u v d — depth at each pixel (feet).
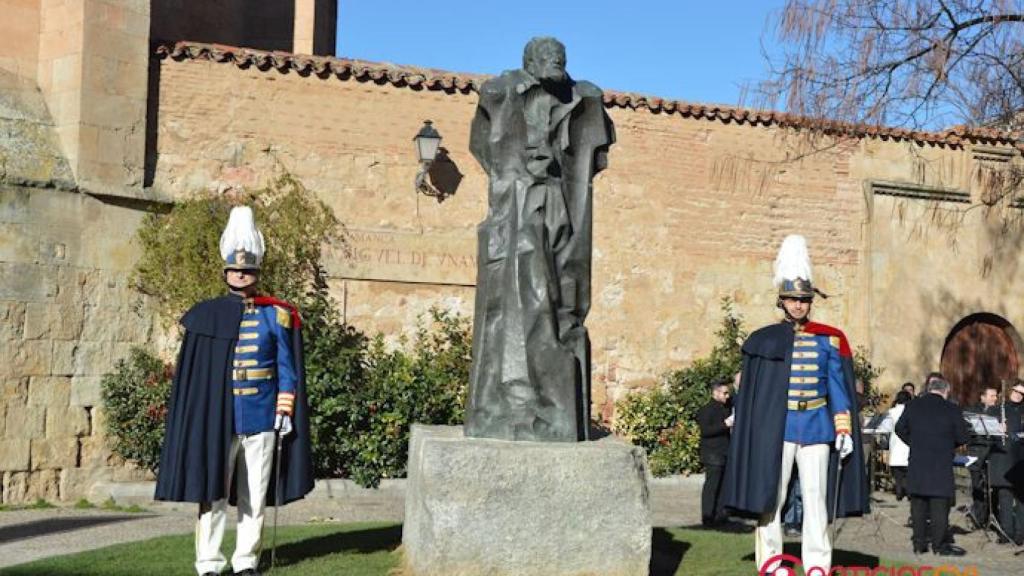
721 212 60.49
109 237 49.16
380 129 54.75
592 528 24.26
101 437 48.52
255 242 26.25
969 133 65.26
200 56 51.83
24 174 46.68
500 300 26.32
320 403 49.80
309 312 51.11
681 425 56.70
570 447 24.63
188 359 25.41
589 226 26.94
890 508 50.26
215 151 51.90
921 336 64.64
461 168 55.93
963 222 66.18
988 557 36.58
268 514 42.39
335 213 53.78
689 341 59.47
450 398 52.44
